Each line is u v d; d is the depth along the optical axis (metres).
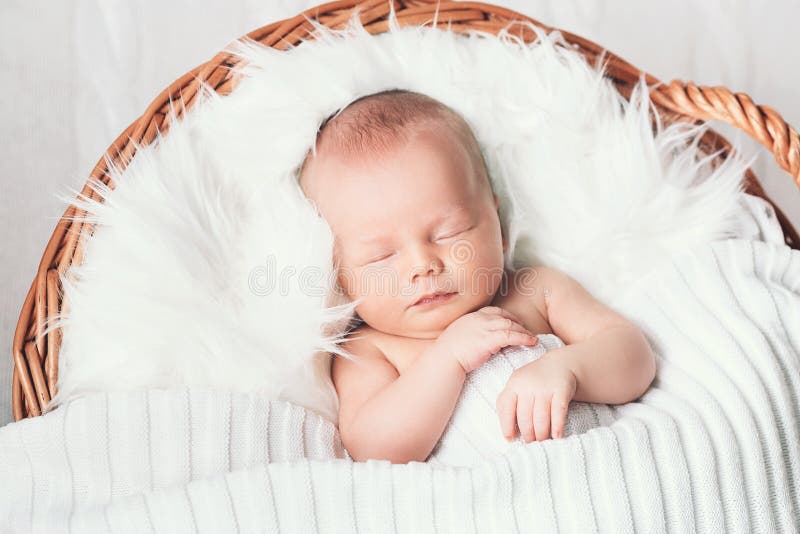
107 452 1.07
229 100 1.33
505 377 1.12
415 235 1.20
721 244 1.25
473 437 1.12
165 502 0.98
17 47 1.60
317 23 1.38
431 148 1.23
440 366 1.12
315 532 0.98
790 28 1.90
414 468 1.00
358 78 1.34
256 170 1.30
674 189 1.33
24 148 1.58
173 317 1.18
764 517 0.99
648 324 1.23
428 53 1.38
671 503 0.97
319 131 1.31
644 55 1.89
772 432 1.04
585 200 1.34
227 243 1.27
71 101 1.62
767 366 1.10
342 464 1.01
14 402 1.19
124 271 1.21
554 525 0.95
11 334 1.52
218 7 1.74
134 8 1.69
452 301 1.22
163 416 1.09
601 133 1.37
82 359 1.18
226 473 1.01
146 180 1.26
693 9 1.90
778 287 1.19
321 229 1.24
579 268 1.34
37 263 1.56
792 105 1.87
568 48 1.42
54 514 1.03
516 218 1.37
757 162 1.82
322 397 1.22
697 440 1.01
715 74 1.88
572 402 1.11
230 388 1.17
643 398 1.14
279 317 1.22
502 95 1.38
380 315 1.24
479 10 1.44
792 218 1.82
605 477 0.96
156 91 1.68
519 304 1.29
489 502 0.97
